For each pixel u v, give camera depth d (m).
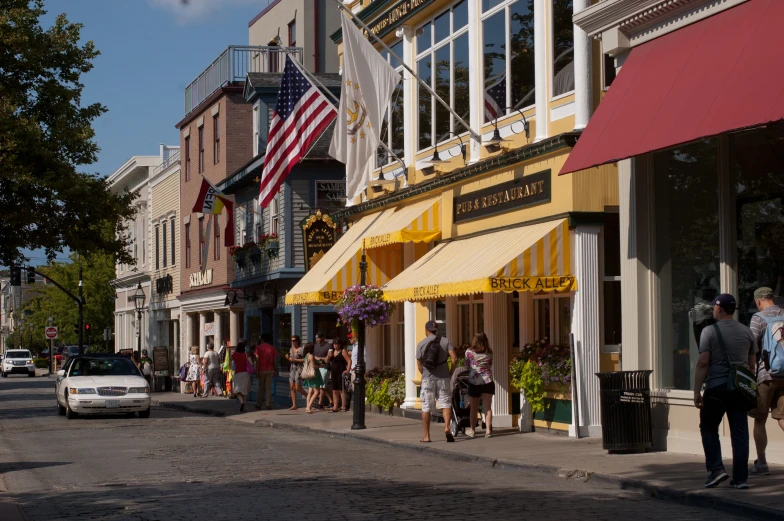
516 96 19.08
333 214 29.14
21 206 29.36
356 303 20.89
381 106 20.66
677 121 12.62
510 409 19.56
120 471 14.37
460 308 21.77
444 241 21.75
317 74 34.97
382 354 26.78
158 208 51.69
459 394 19.11
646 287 15.06
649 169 15.07
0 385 58.41
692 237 14.43
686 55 13.50
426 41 23.30
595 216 16.83
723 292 13.73
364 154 20.80
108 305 72.06
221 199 37.22
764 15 12.43
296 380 28.03
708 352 11.01
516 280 16.66
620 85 14.63
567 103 17.33
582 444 16.02
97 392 26.38
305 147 25.02
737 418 10.86
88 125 31.06
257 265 35.69
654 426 14.90
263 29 46.09
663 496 11.15
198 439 19.69
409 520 9.86
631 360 15.21
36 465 15.38
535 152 17.67
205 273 42.41
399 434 19.41
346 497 11.44
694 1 13.70
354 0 27.38
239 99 39.19
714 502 10.38
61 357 77.00
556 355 17.53
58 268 72.44
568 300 17.64
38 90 30.70
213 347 38.38
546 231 16.97
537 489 12.08
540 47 18.11
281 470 14.21
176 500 11.39
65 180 29.78
